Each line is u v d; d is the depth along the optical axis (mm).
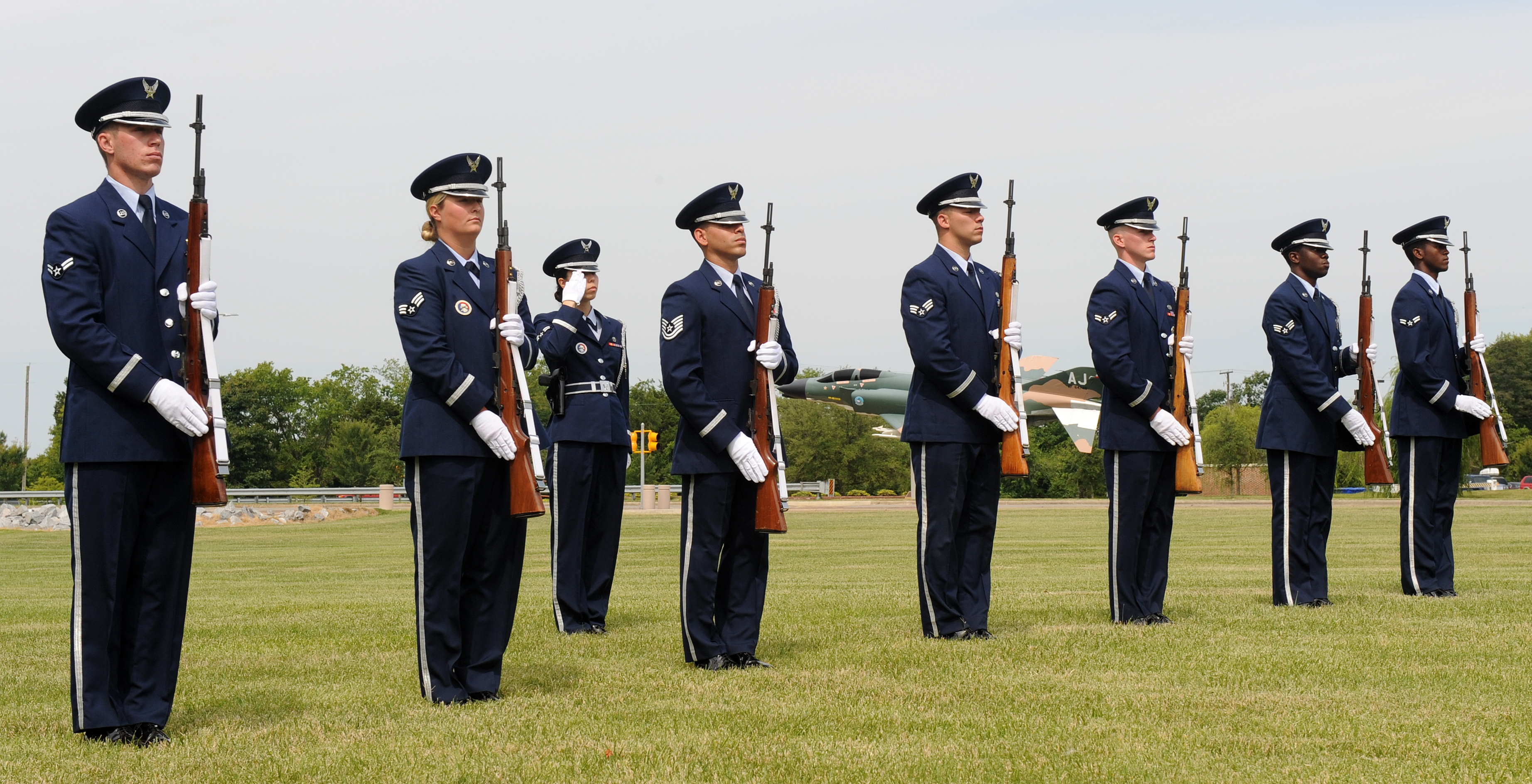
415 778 4691
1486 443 9852
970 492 8133
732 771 4723
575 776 4699
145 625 5457
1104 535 21641
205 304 5379
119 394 5211
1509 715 5523
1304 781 4547
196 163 5410
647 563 16359
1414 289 9930
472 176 6199
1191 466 8555
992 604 9875
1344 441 9695
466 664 6320
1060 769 4715
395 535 27000
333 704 6125
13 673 7172
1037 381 39938
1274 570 9422
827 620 9031
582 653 7770
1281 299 9391
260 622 9320
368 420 86875
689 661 7125
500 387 6137
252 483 81062
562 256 9758
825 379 40312
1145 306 8656
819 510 40062
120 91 5332
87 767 4891
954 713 5656
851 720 5527
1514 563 13609
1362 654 6980
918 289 7941
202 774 4789
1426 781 4539
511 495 6062
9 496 41438
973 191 8039
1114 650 7211
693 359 7004
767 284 7008
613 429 9359
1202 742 5098
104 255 5270
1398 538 18609
